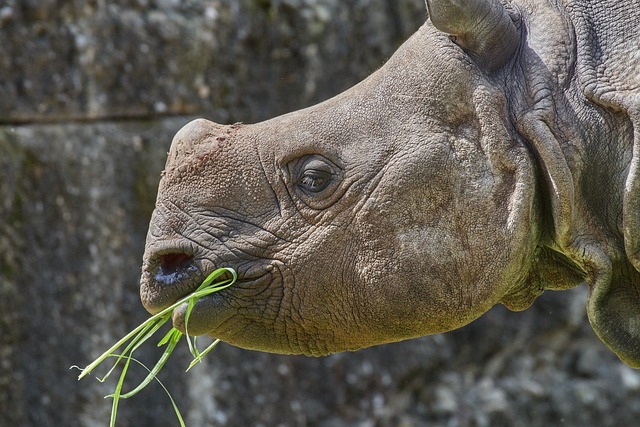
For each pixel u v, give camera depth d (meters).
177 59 19.17
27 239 17.56
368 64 21.36
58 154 17.92
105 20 18.55
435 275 9.87
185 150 10.09
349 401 21.06
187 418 18.97
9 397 17.36
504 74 10.00
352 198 9.93
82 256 18.06
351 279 9.96
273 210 10.02
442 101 9.92
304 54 20.70
